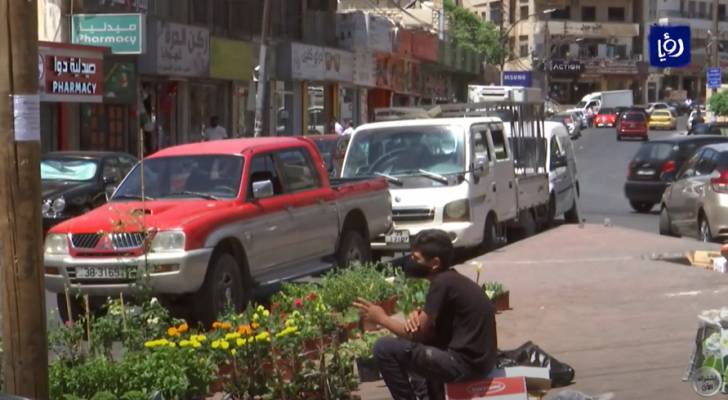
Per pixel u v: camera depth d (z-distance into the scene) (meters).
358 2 70.94
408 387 7.23
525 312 12.02
